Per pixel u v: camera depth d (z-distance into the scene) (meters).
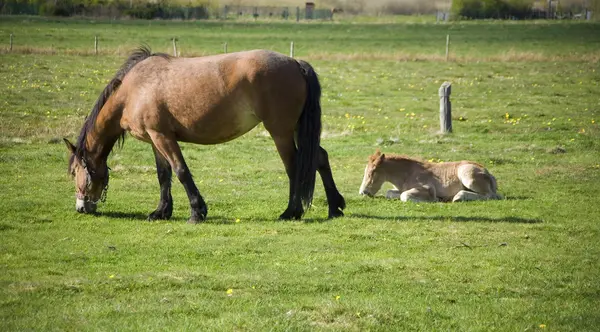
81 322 7.96
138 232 12.43
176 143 13.18
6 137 22.50
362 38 80.31
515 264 10.62
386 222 13.28
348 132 25.69
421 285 9.62
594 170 19.27
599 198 15.91
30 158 19.55
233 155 21.47
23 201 14.62
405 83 40.16
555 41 77.56
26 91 31.91
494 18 126.81
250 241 11.79
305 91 12.93
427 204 15.05
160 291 9.16
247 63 12.72
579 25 104.81
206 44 65.12
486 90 37.75
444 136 24.86
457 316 8.45
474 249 11.50
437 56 53.78
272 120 12.81
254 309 8.45
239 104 12.76
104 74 39.34
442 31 93.75
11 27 72.94
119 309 8.40
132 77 13.24
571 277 10.04
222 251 11.20
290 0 146.50
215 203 15.14
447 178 15.61
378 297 9.05
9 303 8.50
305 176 12.94
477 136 24.86
